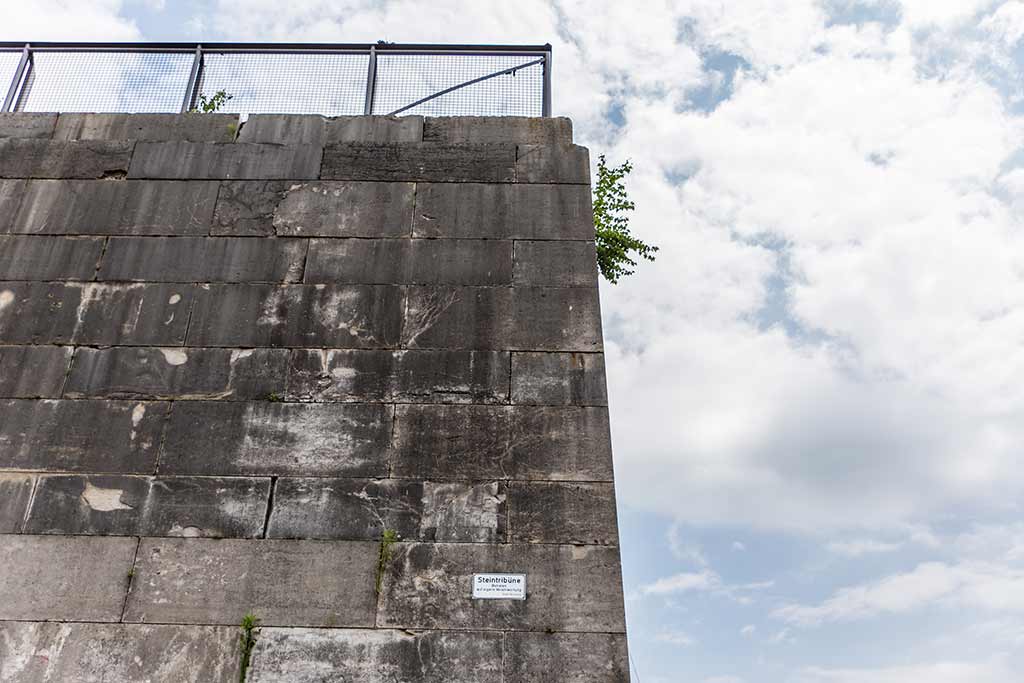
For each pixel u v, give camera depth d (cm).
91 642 476
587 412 546
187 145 665
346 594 489
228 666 470
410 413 546
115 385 558
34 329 579
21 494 520
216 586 492
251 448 535
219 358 569
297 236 620
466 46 730
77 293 595
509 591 489
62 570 497
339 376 561
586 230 625
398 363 566
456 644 475
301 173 650
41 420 545
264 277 601
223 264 607
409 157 660
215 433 541
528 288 596
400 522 511
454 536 507
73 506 516
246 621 481
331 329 579
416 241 618
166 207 634
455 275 602
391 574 495
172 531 509
